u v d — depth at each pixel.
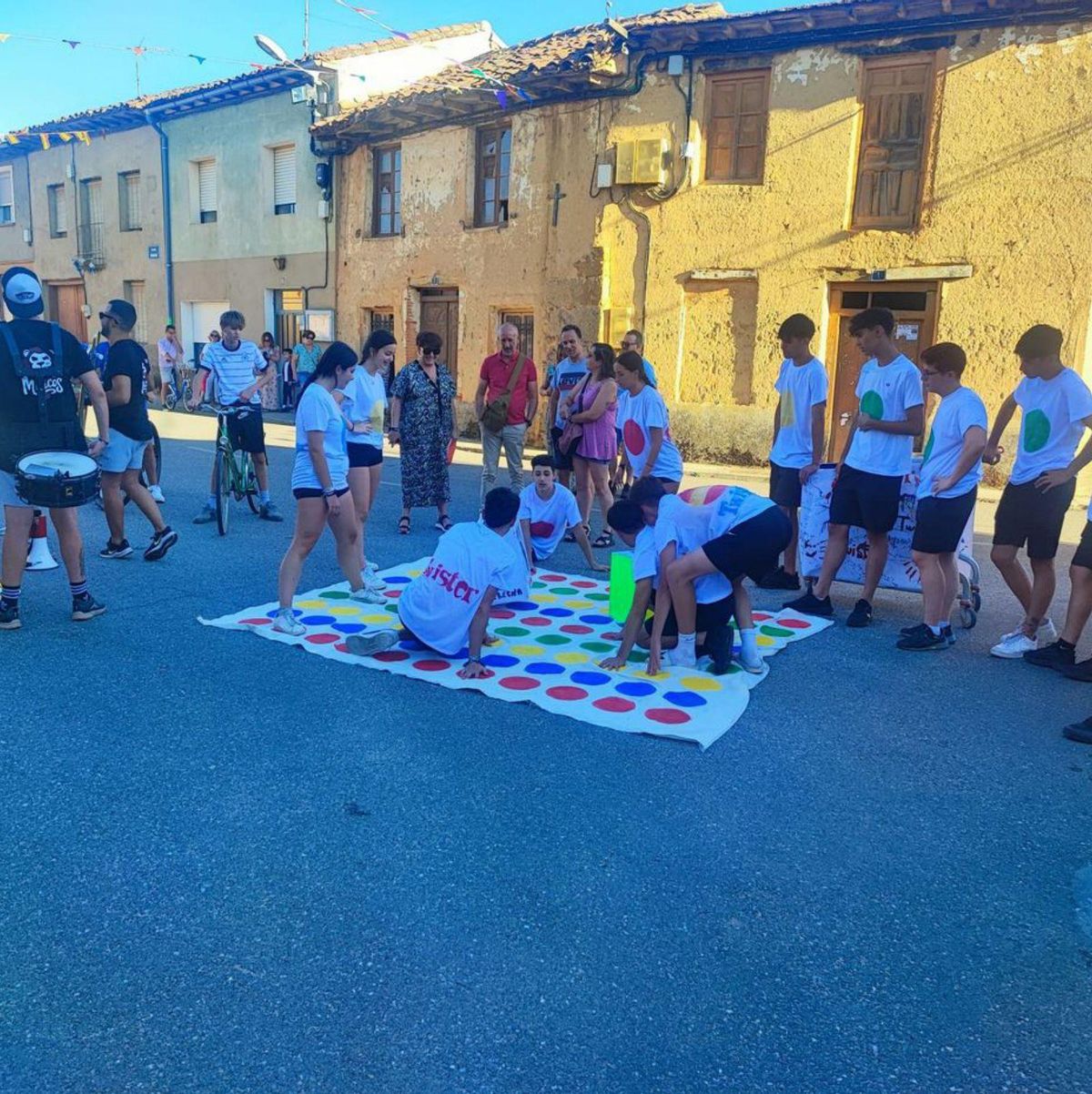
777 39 12.95
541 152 15.41
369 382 6.62
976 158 11.95
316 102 18.94
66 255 25.89
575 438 8.05
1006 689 4.93
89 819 3.37
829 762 4.00
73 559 5.56
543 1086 2.22
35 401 5.30
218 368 8.38
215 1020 2.41
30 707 4.36
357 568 6.15
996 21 11.59
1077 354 11.72
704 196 13.87
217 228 21.83
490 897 2.96
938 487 5.30
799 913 2.92
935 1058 2.34
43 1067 2.24
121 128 23.48
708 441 14.32
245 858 3.14
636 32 13.70
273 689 4.64
